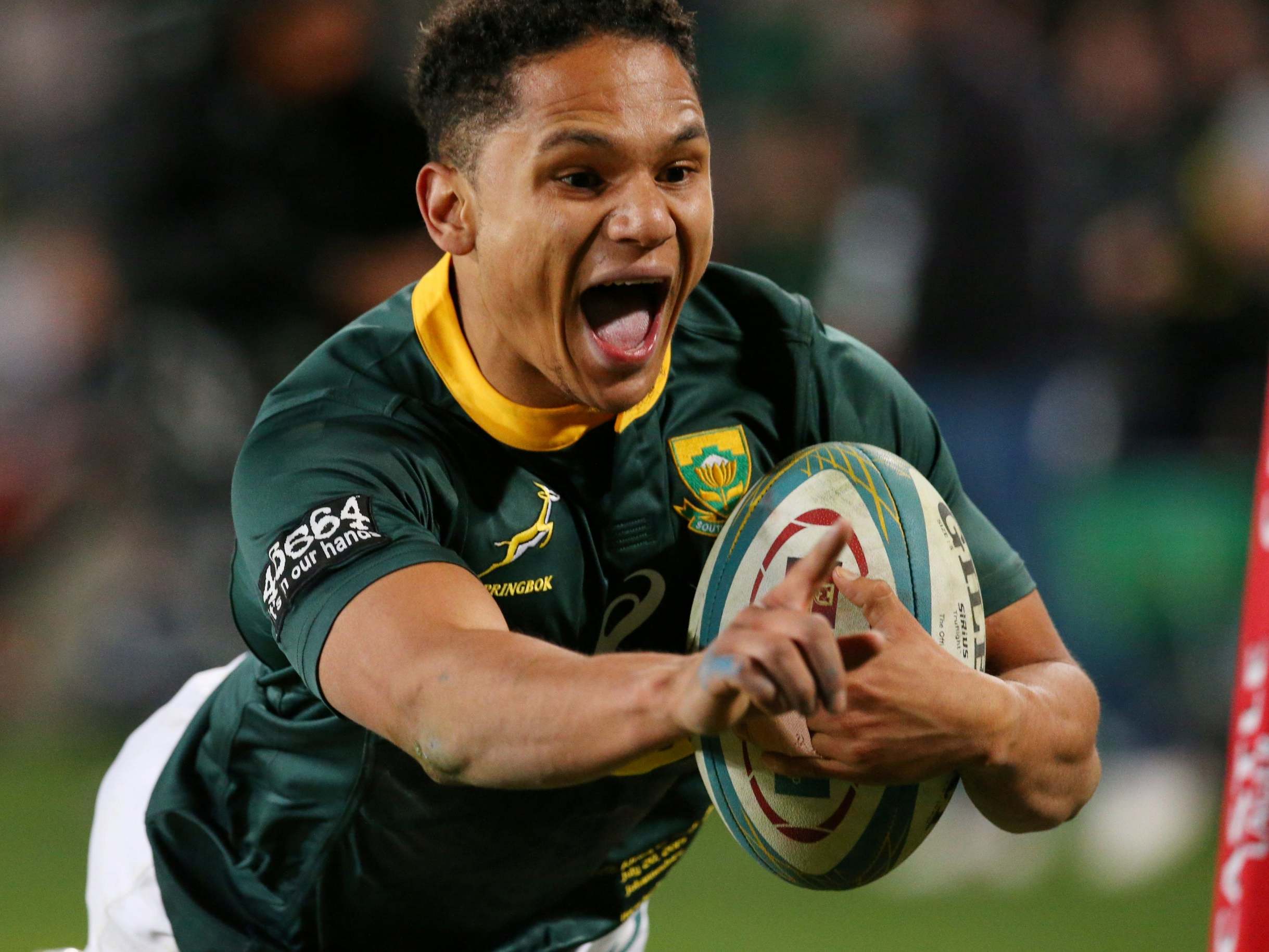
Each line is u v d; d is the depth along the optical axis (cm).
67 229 2728
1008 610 923
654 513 873
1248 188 2408
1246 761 796
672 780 943
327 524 771
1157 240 2488
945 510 859
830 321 2723
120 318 2372
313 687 762
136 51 2509
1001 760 784
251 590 867
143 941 1027
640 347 800
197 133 2062
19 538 2531
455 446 841
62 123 2816
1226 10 2569
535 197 768
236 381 2194
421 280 883
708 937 1717
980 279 2189
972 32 2225
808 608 647
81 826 2128
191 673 2461
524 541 848
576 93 757
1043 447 2295
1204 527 2375
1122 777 2214
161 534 2459
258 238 2061
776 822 817
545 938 1012
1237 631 2359
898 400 936
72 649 2498
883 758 757
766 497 841
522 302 790
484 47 779
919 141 2345
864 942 1716
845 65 2873
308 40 1966
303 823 936
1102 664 2356
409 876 941
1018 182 2181
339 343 866
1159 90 2559
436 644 710
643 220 757
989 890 1934
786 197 2805
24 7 2906
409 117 2008
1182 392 2431
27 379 2631
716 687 618
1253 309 2409
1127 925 1798
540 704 670
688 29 805
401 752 873
